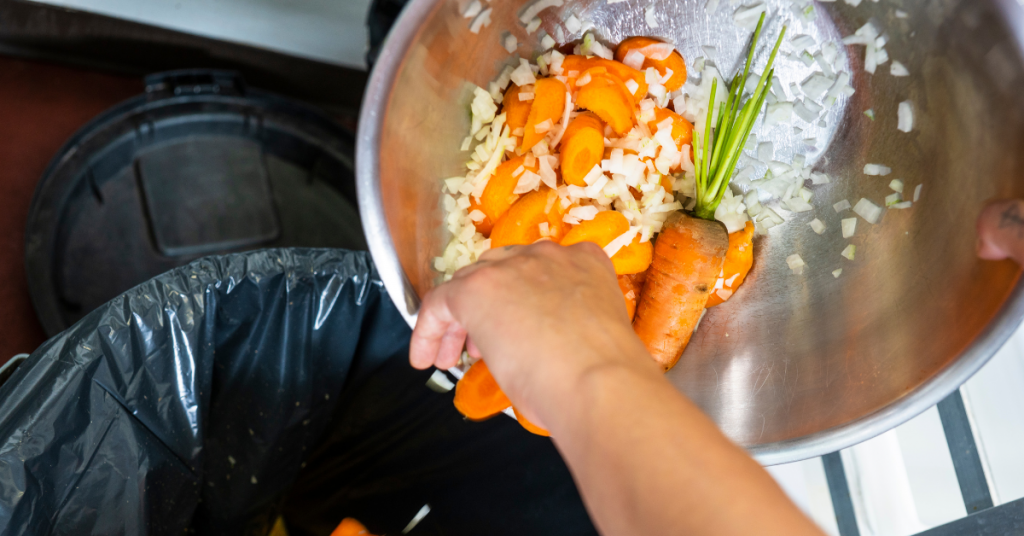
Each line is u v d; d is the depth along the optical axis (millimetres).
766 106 558
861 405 521
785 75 549
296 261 608
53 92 999
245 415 665
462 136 540
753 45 526
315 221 958
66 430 525
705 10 542
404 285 480
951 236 496
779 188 562
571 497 742
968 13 454
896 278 525
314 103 1102
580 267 379
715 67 561
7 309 915
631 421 294
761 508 256
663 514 265
